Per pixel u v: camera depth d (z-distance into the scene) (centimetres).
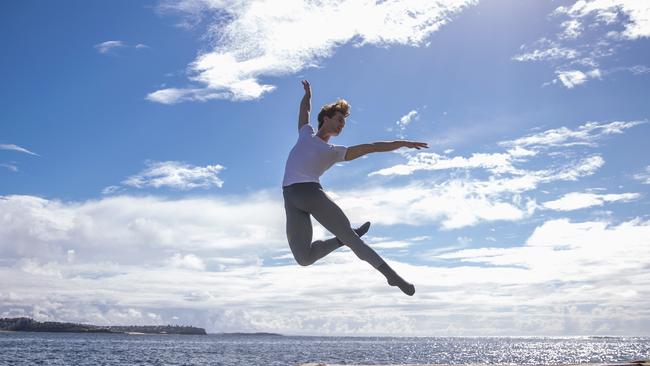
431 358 7838
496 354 10100
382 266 443
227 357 7481
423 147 466
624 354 10044
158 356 7412
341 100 479
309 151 460
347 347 14788
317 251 470
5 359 5919
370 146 466
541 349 13850
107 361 5938
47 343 12412
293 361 6475
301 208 455
